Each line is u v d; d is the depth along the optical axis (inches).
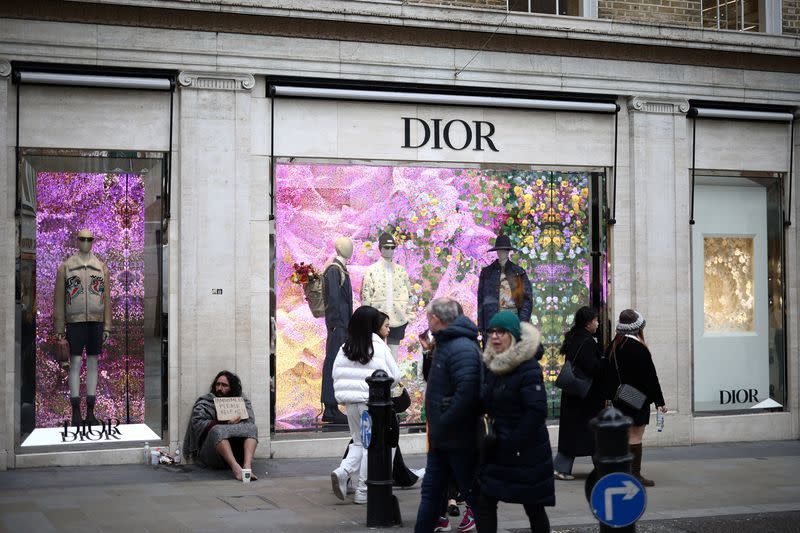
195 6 442.9
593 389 413.4
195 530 307.9
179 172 453.1
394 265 493.0
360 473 354.9
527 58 508.1
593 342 411.8
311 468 440.1
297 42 466.9
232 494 372.8
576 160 524.7
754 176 566.6
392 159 490.6
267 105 468.4
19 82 423.2
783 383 569.9
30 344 432.5
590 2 530.3
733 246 563.2
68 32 430.9
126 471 423.8
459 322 280.1
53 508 339.6
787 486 410.9
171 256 451.8
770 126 568.7
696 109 542.3
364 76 479.2
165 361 450.6
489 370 265.9
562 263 523.8
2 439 421.7
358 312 358.0
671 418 534.6
